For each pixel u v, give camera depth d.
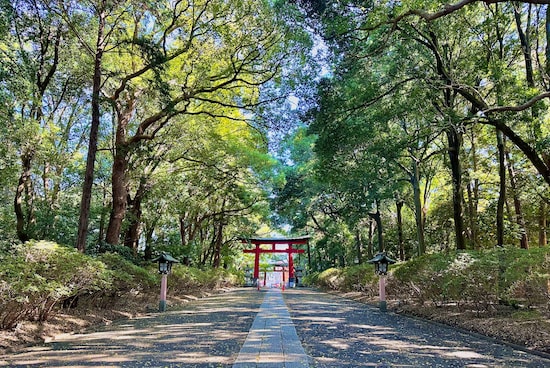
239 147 17.53
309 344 6.16
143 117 15.88
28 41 11.19
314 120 12.43
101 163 17.44
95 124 10.13
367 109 12.14
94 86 10.18
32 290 6.00
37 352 5.45
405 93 11.76
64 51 11.74
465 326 7.70
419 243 16.38
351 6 9.54
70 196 15.52
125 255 12.62
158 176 15.62
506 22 11.70
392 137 12.30
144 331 7.34
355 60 10.86
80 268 7.04
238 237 29.72
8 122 9.49
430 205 23.42
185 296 15.95
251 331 7.26
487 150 18.77
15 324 6.32
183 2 12.68
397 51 11.32
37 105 10.54
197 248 21.12
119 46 11.76
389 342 6.41
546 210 18.42
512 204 18.52
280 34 12.65
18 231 11.81
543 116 10.09
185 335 6.86
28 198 12.66
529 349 5.67
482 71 10.89
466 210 19.72
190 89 12.99
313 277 31.08
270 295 19.22
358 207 18.95
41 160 11.67
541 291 6.82
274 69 13.59
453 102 12.93
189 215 22.50
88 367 4.57
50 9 9.88
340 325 8.35
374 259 11.77
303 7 9.92
